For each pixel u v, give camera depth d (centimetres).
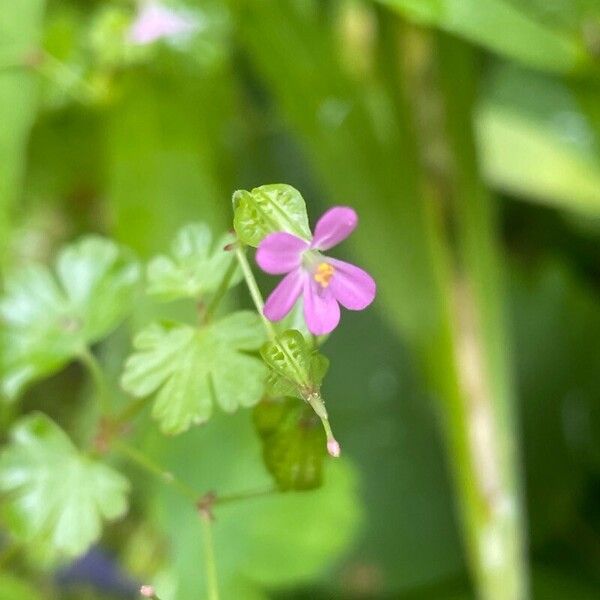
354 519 30
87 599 31
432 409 32
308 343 22
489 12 29
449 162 30
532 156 32
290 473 23
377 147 31
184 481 29
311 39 31
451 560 31
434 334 30
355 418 32
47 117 32
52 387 34
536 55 29
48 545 25
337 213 21
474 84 31
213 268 24
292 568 29
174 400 23
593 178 32
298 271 21
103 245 26
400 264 30
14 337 25
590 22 29
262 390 23
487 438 29
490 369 29
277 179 33
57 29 30
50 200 34
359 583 31
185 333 23
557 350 33
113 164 31
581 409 33
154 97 31
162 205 31
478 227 30
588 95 32
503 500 28
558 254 35
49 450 25
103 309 26
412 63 31
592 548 32
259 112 33
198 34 30
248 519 29
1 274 30
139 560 31
